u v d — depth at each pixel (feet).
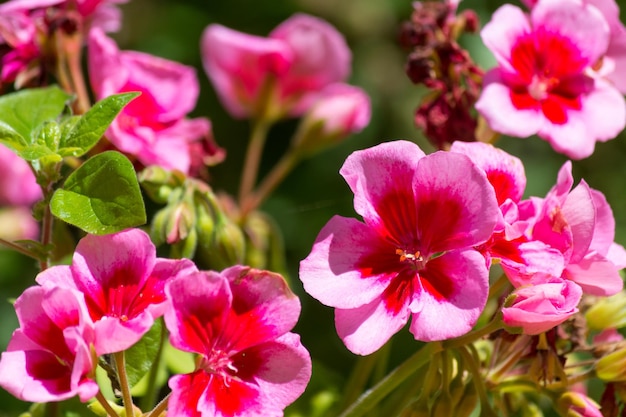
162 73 2.13
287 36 2.35
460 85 2.07
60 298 1.73
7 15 2.11
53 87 1.96
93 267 1.78
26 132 1.92
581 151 1.98
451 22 2.10
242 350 1.78
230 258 2.02
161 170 2.01
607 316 1.96
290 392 1.77
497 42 1.99
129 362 1.87
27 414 1.98
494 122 1.97
